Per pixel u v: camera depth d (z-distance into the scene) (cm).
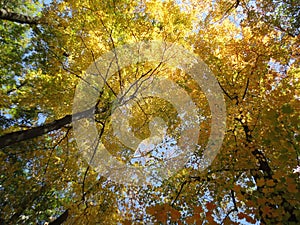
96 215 681
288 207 417
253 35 674
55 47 675
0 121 777
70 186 796
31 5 930
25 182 764
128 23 639
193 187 634
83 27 638
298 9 673
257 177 522
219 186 574
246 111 590
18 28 824
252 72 605
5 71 777
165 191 695
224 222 435
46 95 671
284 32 699
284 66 649
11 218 736
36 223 838
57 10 652
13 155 763
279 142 433
